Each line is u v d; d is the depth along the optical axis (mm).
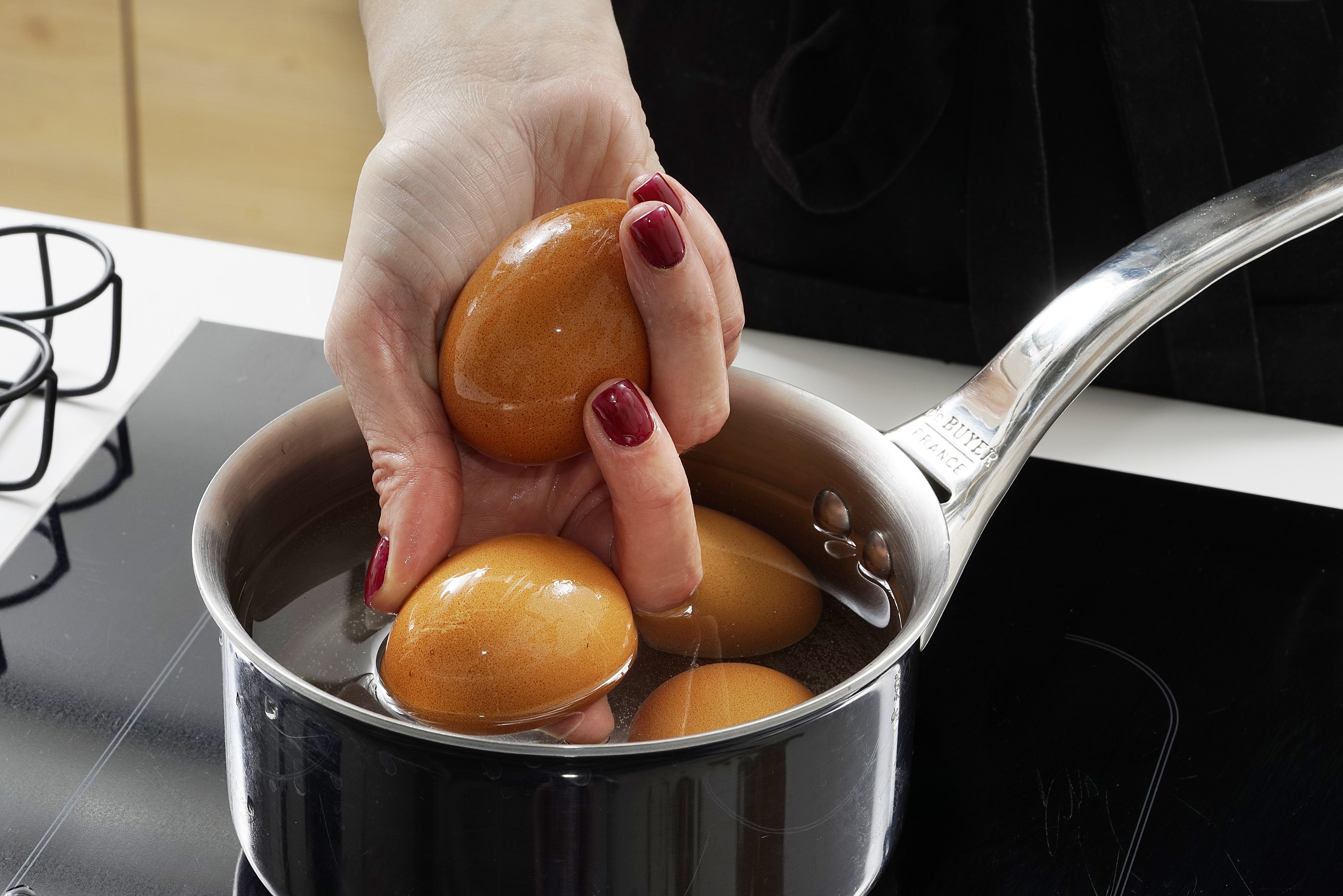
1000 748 641
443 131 651
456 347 589
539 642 571
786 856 554
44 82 1675
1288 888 608
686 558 602
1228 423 771
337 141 1653
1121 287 638
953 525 611
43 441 699
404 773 536
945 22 745
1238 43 754
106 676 650
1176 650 672
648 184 597
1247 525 717
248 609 600
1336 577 698
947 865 611
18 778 622
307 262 844
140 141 1702
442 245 640
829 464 633
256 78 1620
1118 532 712
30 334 707
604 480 628
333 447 627
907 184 786
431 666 571
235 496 590
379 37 703
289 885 564
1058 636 675
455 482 613
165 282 809
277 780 553
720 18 782
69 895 596
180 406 746
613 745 528
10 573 678
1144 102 748
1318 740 646
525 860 541
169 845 609
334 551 628
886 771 568
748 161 803
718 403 608
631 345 589
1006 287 781
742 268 823
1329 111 763
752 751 538
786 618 617
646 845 541
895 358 802
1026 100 747
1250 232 644
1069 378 631
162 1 1586
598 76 674
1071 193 788
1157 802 628
